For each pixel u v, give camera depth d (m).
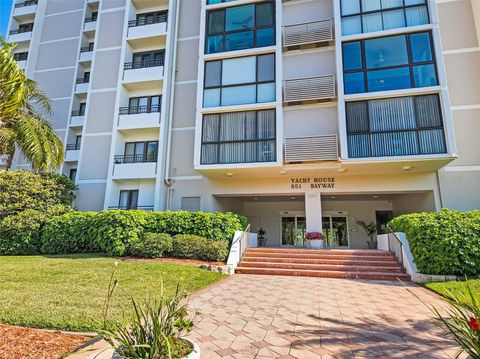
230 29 15.09
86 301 6.01
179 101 17.14
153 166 16.28
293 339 4.70
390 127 12.25
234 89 14.41
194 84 17.16
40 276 8.20
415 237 9.59
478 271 8.66
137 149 17.86
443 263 8.89
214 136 14.16
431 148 11.67
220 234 12.34
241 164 13.43
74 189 17.02
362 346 4.45
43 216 13.68
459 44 13.38
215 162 13.84
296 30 14.91
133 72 17.73
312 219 14.24
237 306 6.48
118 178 16.52
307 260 11.62
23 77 6.18
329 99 13.72
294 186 14.76
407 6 12.95
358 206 19.08
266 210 20.39
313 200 14.40
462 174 12.61
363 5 13.48
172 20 17.95
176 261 11.25
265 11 14.89
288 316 5.83
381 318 5.74
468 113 12.79
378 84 12.62
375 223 18.67
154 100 18.20
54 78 23.16
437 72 12.07
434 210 12.84
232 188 15.37
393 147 12.07
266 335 4.85
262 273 10.89
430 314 5.96
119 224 12.41
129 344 2.95
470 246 8.74
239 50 14.62
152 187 16.77
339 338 4.75
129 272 8.92
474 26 13.38
